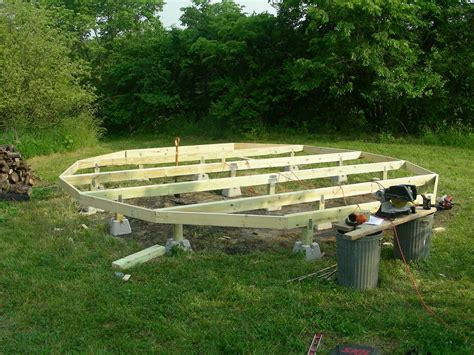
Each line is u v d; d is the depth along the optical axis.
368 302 4.60
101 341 3.97
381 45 15.23
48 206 7.85
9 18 14.79
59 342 3.95
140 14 27.05
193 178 9.63
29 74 14.41
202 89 21.28
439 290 4.89
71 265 5.42
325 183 9.75
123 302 4.57
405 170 10.29
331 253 5.88
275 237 6.47
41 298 4.68
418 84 15.31
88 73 16.42
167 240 6.11
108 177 8.03
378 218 5.09
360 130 17.80
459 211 7.66
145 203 8.36
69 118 15.93
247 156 11.42
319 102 18.45
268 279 5.08
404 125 17.45
